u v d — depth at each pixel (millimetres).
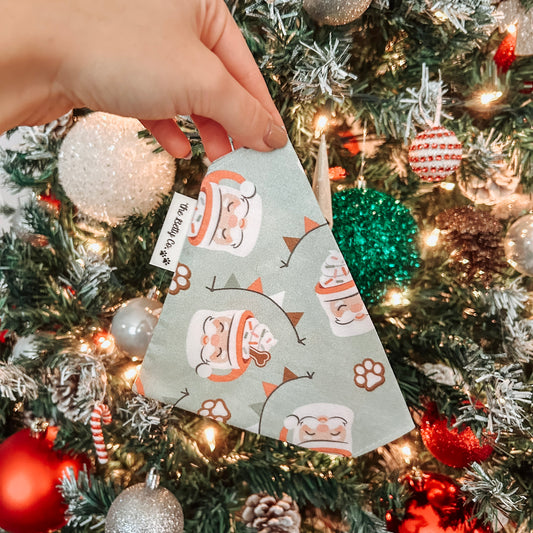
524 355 646
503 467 670
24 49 321
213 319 450
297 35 565
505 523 740
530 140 653
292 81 584
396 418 448
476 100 647
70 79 350
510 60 643
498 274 678
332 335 437
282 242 425
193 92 364
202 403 481
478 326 684
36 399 752
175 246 637
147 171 643
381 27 605
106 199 651
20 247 733
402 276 551
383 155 746
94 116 638
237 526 646
